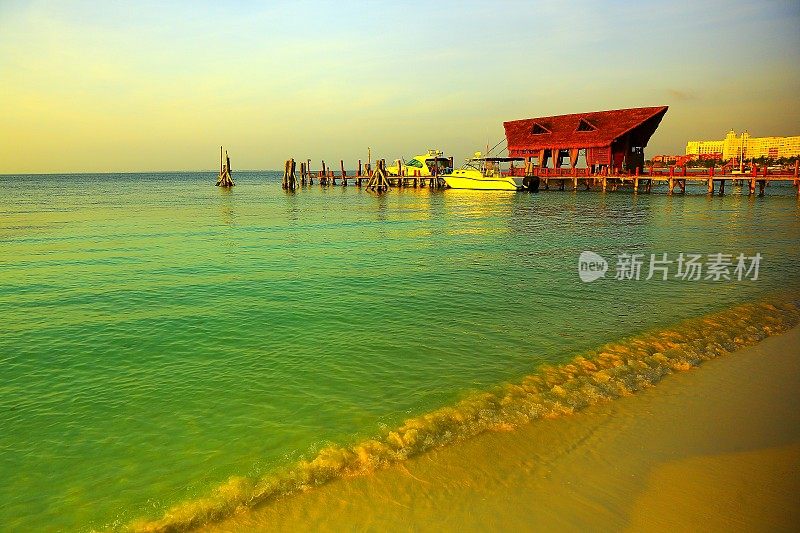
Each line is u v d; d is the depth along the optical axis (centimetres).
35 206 4284
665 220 3105
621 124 5366
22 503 504
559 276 1516
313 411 685
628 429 637
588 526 469
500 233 2547
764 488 520
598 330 1011
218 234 2467
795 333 1003
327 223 3009
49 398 727
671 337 968
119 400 720
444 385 762
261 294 1288
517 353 888
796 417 666
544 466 560
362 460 571
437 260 1775
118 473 553
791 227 2689
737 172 4909
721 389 750
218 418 669
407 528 467
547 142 5747
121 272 1545
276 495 513
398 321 1072
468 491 519
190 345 933
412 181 6731
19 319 1074
